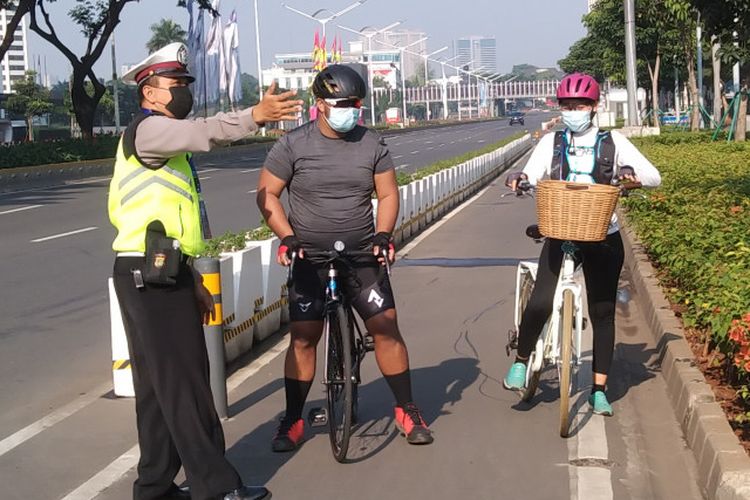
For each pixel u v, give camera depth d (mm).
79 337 8867
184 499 4742
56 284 11500
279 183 5410
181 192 4496
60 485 5172
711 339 6867
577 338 5789
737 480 4453
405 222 15477
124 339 6832
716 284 7199
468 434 5828
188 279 4523
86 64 41375
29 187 29656
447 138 68938
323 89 5219
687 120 51531
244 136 4336
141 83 4520
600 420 6051
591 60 72688
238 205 21438
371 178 5410
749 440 5105
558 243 5844
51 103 89938
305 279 5512
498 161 32562
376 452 5551
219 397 6223
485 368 7402
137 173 4434
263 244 8734
